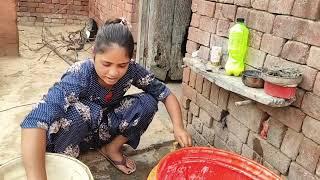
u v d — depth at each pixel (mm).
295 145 1449
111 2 4418
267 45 1530
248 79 1483
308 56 1340
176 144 1660
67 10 6047
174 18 3164
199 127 2121
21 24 5867
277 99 1348
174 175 1378
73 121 1541
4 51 3885
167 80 3406
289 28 1406
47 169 1326
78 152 1716
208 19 1903
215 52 1768
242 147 1770
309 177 1396
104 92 1598
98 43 1324
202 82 2025
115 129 1716
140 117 1685
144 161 1918
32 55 4066
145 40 3291
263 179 1354
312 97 1340
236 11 1697
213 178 1447
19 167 1281
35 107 1317
